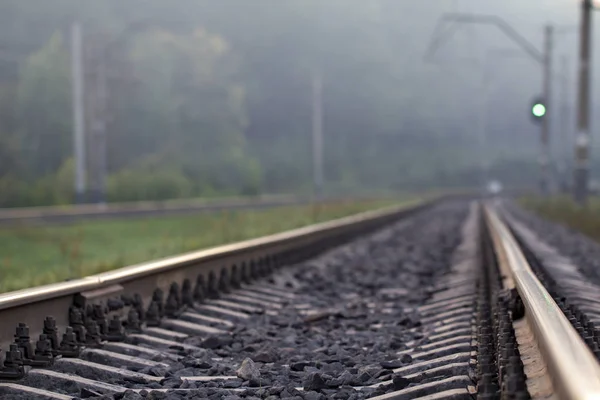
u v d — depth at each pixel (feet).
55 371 33.81
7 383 31.65
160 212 212.43
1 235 141.79
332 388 33.27
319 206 209.36
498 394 25.90
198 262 54.24
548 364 24.00
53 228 159.22
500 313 35.22
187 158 448.65
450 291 62.95
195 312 50.67
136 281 46.26
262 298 59.36
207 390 32.17
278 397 31.60
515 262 49.32
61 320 38.19
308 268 79.30
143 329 43.91
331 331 48.85
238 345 43.11
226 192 413.59
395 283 71.20
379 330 48.73
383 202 313.32
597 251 103.24
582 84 188.65
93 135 235.61
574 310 39.09
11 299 33.30
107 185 310.24
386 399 29.60
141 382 34.22
